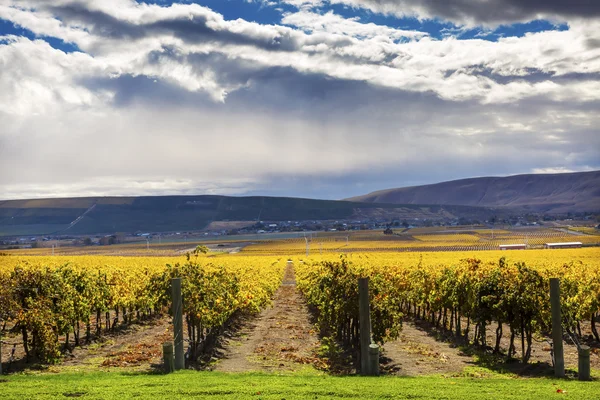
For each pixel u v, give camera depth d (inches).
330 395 524.4
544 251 4050.2
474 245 7401.6
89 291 1091.9
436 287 1266.0
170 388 553.9
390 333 866.1
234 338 1139.3
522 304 813.9
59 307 884.6
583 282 1161.4
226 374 689.0
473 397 519.8
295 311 1667.1
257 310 1339.8
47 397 509.0
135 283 1365.7
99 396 513.3
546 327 834.8
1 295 790.5
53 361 832.3
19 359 864.9
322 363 843.4
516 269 874.8
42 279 861.8
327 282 925.2
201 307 875.4
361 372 696.4
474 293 912.9
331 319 963.3
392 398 514.9
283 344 1038.4
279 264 3102.9
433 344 1070.4
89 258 3484.3
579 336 1141.1
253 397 510.6
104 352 968.3
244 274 1589.6
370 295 860.6
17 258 3277.6
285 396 514.9
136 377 646.5
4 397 510.0
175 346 730.2
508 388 578.9
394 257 3474.4
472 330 1240.8
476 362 860.0
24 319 788.0
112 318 1465.3
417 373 764.6
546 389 576.4
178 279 737.0
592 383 631.2
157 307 1274.6
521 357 895.1
